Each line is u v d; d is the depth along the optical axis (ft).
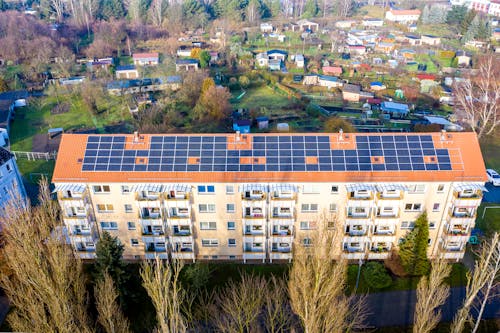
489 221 229.86
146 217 183.11
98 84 447.01
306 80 503.20
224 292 175.32
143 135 188.85
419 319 133.69
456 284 185.16
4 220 160.86
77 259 157.48
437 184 177.88
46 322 129.70
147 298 176.55
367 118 395.34
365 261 194.49
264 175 176.96
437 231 190.70
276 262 195.72
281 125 366.84
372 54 625.82
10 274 169.58
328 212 184.55
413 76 520.01
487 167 298.56
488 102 354.54
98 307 140.46
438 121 370.32
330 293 118.62
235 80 492.54
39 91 472.03
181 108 406.82
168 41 644.27
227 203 181.98
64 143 186.19
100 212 185.47
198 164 180.34
